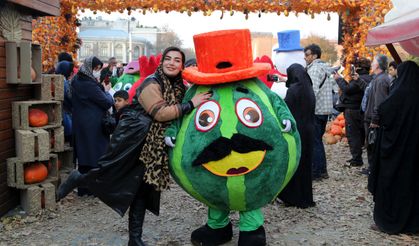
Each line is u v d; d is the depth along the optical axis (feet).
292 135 13.78
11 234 16.83
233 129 12.85
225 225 15.38
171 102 13.74
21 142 18.56
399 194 16.44
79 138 21.31
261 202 13.55
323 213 19.36
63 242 16.19
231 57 13.37
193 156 13.00
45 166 20.15
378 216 17.08
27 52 18.66
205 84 13.57
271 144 13.03
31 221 18.22
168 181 13.87
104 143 21.42
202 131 13.02
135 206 14.62
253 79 14.15
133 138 13.80
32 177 19.10
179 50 14.20
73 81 21.47
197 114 13.30
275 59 26.27
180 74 14.46
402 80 16.21
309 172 19.90
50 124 20.57
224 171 12.80
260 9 35.29
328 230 17.33
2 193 18.60
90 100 21.09
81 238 16.58
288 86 20.35
